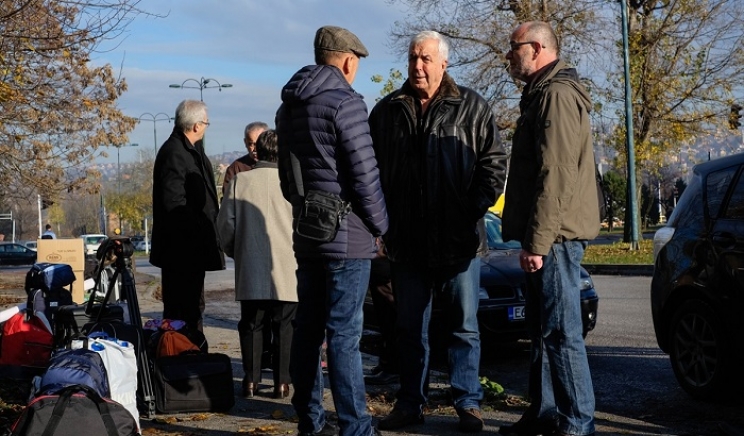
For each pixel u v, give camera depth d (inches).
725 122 1403.8
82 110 785.6
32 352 259.0
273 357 263.9
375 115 226.2
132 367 200.1
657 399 271.0
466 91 222.5
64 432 163.0
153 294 707.4
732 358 254.4
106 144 870.4
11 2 442.9
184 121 267.7
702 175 281.6
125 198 3636.8
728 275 254.2
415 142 219.3
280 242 256.7
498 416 234.8
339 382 189.9
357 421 190.4
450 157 215.8
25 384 257.1
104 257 244.1
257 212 256.8
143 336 237.8
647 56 1400.1
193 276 266.8
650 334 399.5
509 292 336.5
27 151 925.2
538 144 188.4
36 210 4069.9
